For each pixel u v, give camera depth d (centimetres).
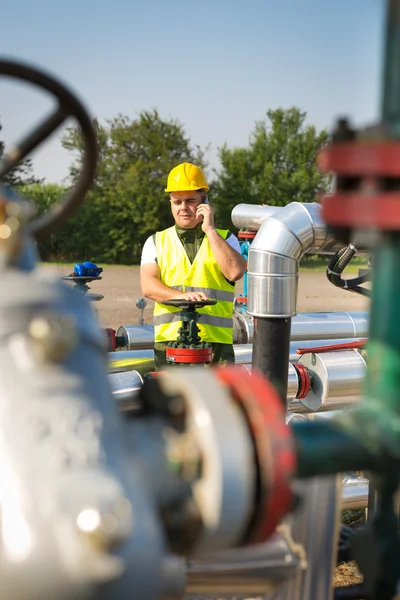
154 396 118
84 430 94
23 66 132
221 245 423
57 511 86
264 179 3538
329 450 119
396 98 112
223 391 108
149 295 426
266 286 289
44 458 91
